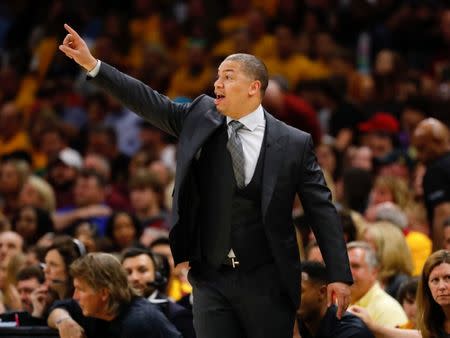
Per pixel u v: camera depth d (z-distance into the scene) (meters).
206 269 14.14
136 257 18.77
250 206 13.98
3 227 25.41
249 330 14.05
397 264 20.47
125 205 29.61
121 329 16.70
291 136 14.19
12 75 38.69
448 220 19.77
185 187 13.97
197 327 14.17
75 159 30.91
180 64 37.75
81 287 16.75
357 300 18.58
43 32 40.47
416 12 35.41
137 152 32.97
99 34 40.06
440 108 29.92
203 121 14.12
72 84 37.03
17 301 21.45
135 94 14.34
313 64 35.12
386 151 29.16
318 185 14.14
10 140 34.91
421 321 16.20
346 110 31.11
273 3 37.78
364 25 36.25
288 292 13.97
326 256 13.98
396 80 32.22
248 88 14.00
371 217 24.19
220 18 38.56
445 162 22.55
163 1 39.84
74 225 26.53
